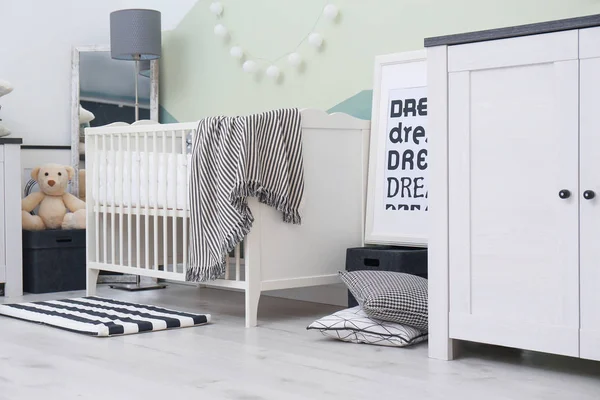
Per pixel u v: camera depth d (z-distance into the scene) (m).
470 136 2.42
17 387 2.15
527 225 2.30
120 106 4.69
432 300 2.49
